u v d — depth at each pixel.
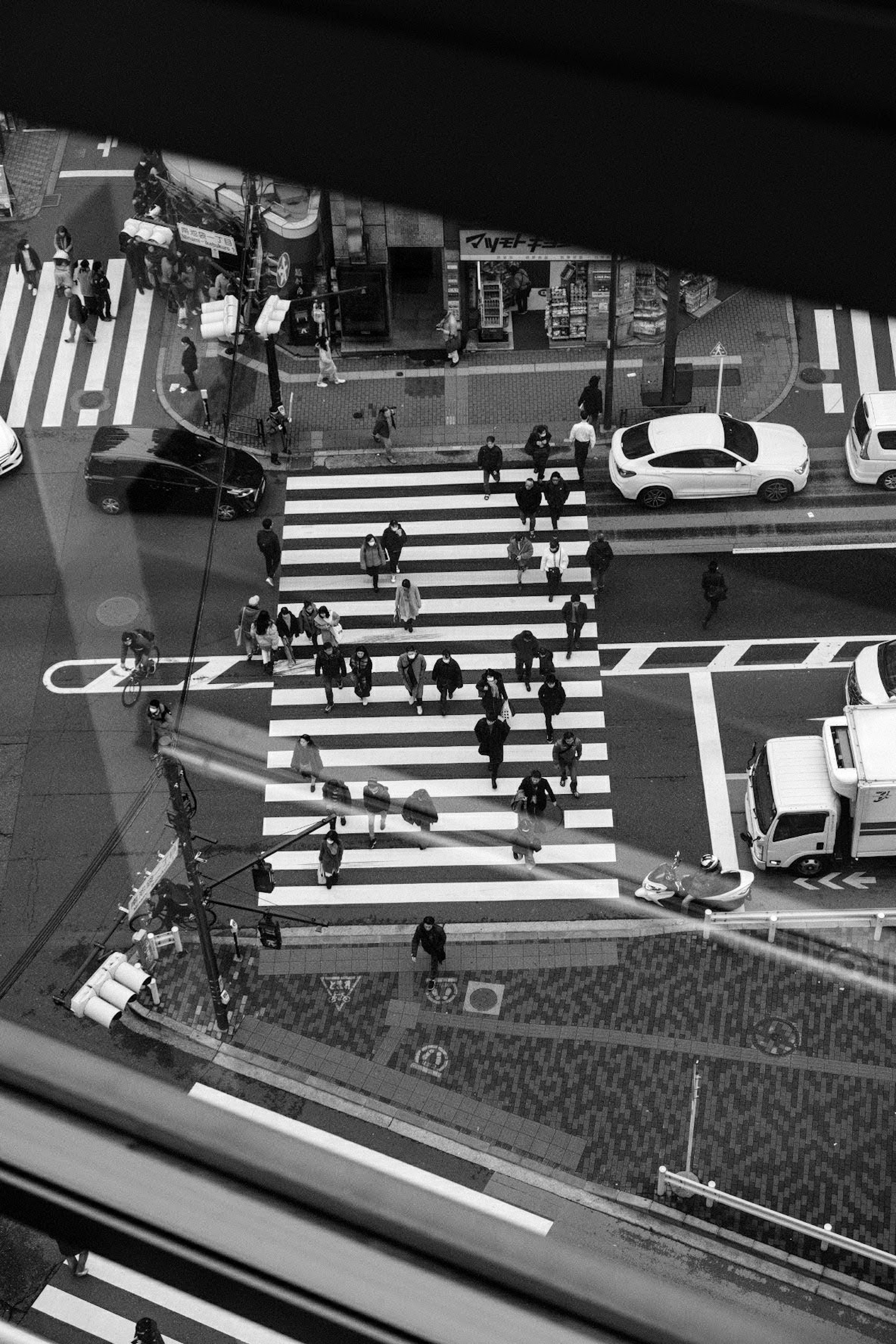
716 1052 23.16
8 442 29.81
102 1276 18.56
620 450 29.08
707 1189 21.39
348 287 28.88
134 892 25.44
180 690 27.88
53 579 29.31
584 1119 22.66
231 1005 24.03
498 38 1.74
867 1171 21.83
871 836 24.02
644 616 28.41
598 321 29.69
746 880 24.72
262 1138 3.55
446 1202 3.42
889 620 27.61
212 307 28.44
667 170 1.76
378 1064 23.47
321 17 1.80
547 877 25.30
